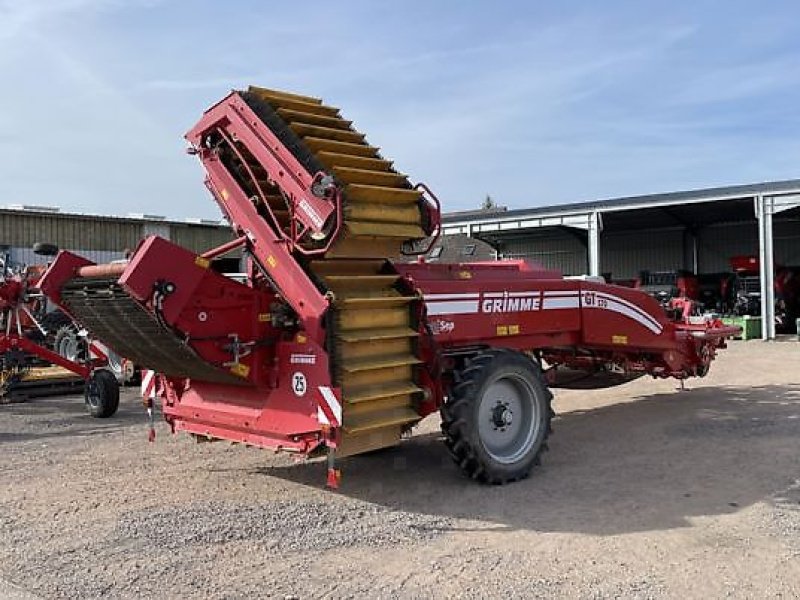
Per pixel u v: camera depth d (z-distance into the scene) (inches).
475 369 232.4
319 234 208.1
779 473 247.3
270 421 222.2
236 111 233.5
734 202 881.5
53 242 949.2
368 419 214.2
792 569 165.3
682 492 227.0
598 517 203.9
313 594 154.6
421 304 227.6
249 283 236.7
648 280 1069.8
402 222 229.8
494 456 237.9
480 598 151.6
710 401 398.0
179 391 254.7
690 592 153.6
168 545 184.4
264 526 198.4
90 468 265.3
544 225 990.4
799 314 941.2
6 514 211.5
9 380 428.5
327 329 206.5
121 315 220.5
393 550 180.2
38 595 155.4
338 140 236.7
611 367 359.6
